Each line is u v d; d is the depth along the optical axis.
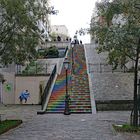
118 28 16.44
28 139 14.40
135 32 16.14
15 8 18.12
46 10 20.31
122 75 34.75
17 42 19.66
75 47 51.75
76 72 37.97
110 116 24.73
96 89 32.44
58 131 16.91
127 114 26.17
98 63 40.53
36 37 20.25
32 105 35.91
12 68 36.94
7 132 16.44
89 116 24.95
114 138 14.62
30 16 19.45
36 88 36.88
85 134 15.88
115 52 17.64
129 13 16.81
